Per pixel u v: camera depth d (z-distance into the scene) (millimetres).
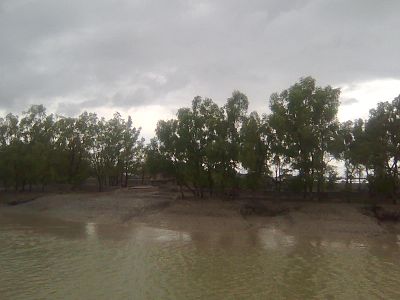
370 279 33594
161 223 59094
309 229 54125
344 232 52562
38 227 58312
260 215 61938
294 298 29156
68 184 102188
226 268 36594
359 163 62938
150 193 77375
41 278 33031
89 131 96938
